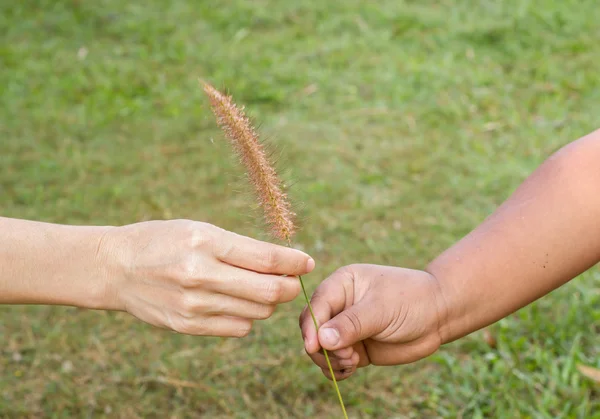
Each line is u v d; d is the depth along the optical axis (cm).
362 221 171
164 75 246
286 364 132
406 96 229
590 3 280
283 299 83
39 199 181
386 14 282
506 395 123
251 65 251
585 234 91
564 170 91
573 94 224
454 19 275
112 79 243
